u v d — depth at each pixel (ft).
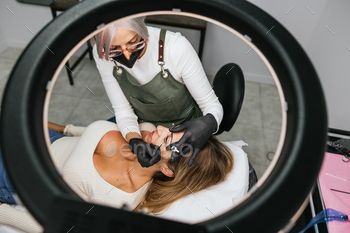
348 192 4.25
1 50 10.43
